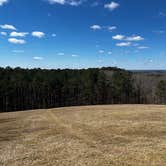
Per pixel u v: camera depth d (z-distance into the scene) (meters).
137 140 15.54
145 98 74.31
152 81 82.06
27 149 14.07
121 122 21.81
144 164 11.12
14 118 28.25
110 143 14.96
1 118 28.86
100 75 74.31
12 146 14.87
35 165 11.42
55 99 73.19
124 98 74.38
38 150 13.77
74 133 17.98
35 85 71.50
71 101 73.88
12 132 19.31
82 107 38.84
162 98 71.69
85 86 73.31
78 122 22.81
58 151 13.46
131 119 23.55
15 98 69.12
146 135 16.84
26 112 35.25
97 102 73.56
